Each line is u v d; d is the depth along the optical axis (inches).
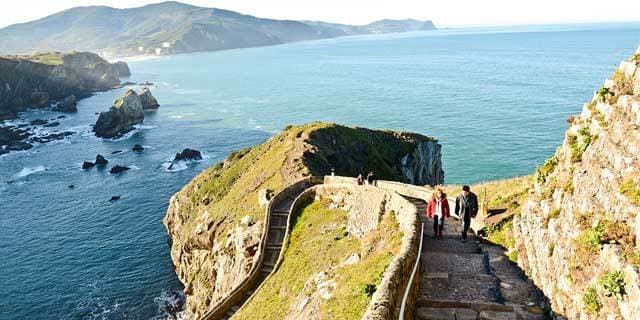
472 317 700.0
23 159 5585.6
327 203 1840.6
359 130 3816.4
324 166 2886.3
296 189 2234.3
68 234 3595.0
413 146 3892.7
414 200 1595.7
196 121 7317.9
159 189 4500.5
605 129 716.7
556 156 884.0
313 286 1273.4
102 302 2743.6
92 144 6230.3
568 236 687.1
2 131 6417.3
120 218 3868.1
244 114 7603.4
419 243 919.7
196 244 2741.1
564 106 6215.6
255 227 2095.2
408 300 697.6
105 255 3275.1
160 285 2918.3
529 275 797.2
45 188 4603.8
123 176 4904.0
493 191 1411.2
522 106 6407.5
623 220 593.6
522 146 4751.5
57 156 5698.8
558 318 644.7
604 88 792.3
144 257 3248.0
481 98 7229.3
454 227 1155.9
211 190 3275.1
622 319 519.8
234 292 1680.6
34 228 3708.2
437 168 4244.6
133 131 6830.7
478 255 932.6
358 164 3287.4
